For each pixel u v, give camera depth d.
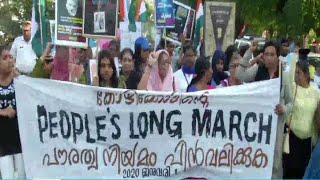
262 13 21.11
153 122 6.31
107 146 6.27
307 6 20.77
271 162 6.48
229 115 6.40
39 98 6.17
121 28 10.85
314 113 6.94
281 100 6.85
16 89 6.13
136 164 6.31
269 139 6.47
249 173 6.46
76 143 6.23
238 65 7.88
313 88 7.05
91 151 6.25
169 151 6.34
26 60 10.32
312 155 6.03
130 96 6.26
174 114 6.32
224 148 6.41
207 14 9.85
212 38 9.86
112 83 6.75
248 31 25.80
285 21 20.92
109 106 6.25
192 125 6.35
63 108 6.20
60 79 7.43
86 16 7.20
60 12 7.14
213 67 8.13
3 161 6.46
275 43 6.91
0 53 6.39
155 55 6.68
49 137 6.20
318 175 5.94
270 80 6.43
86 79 7.73
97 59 6.86
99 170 6.27
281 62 6.88
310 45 23.39
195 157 6.37
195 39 11.09
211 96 6.35
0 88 6.43
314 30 22.95
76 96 6.21
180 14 10.98
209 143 6.39
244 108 6.41
